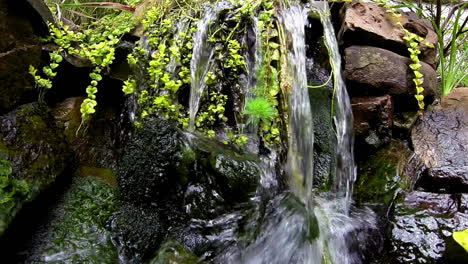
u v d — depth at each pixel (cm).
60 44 219
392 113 235
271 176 190
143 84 222
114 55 234
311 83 247
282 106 206
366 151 229
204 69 220
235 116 212
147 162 180
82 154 207
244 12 228
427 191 208
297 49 228
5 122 174
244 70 219
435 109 250
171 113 205
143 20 243
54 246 158
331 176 220
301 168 206
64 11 322
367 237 189
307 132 215
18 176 160
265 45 218
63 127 208
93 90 208
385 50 238
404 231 179
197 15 238
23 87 189
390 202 200
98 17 341
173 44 224
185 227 176
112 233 171
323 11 252
